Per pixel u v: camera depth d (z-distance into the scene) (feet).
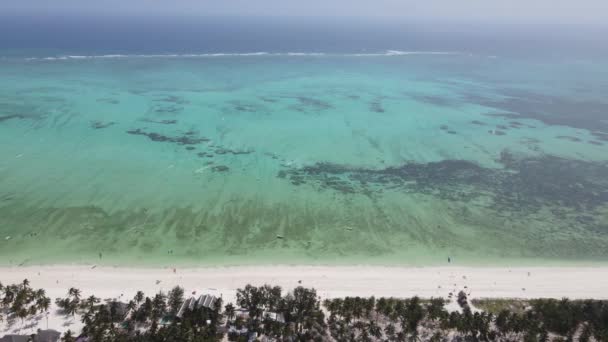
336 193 224.53
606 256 182.50
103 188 216.13
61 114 323.98
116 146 270.46
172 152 265.34
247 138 296.30
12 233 176.55
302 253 176.04
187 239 179.93
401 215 207.62
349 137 309.22
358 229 194.59
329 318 136.36
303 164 258.78
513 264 175.52
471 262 176.04
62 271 156.56
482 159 279.08
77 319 133.18
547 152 293.64
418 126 341.41
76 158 249.96
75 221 187.32
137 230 183.83
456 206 218.18
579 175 258.57
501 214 212.43
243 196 215.92
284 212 203.92
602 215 214.28
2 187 211.20
